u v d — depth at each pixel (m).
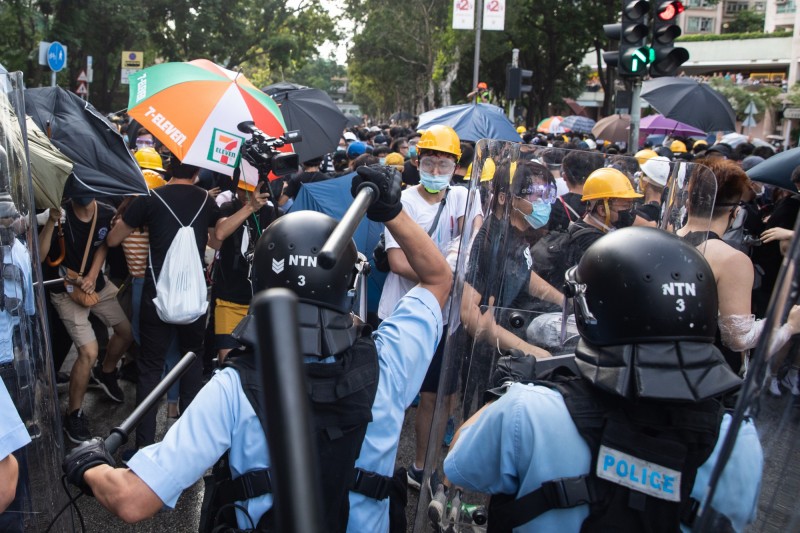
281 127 4.88
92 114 4.51
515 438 1.59
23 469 2.14
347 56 47.75
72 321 4.87
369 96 82.06
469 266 2.22
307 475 0.61
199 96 4.60
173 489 1.70
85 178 4.25
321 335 1.78
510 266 2.26
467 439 1.73
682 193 2.57
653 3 8.88
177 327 4.67
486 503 2.07
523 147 2.27
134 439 4.99
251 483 1.74
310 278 1.79
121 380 6.10
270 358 0.63
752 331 3.16
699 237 2.63
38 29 26.00
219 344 4.88
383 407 1.90
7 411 1.74
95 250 4.83
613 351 1.54
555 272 2.27
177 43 35.19
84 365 4.91
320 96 7.55
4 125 2.11
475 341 2.24
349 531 1.88
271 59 38.81
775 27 61.44
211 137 4.54
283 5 37.25
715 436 1.55
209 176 6.27
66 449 4.88
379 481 1.89
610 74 35.31
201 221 4.61
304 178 6.99
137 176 4.40
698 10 76.19
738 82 45.16
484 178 2.23
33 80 25.61
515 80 16.17
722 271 3.18
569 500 1.53
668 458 1.51
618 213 2.45
